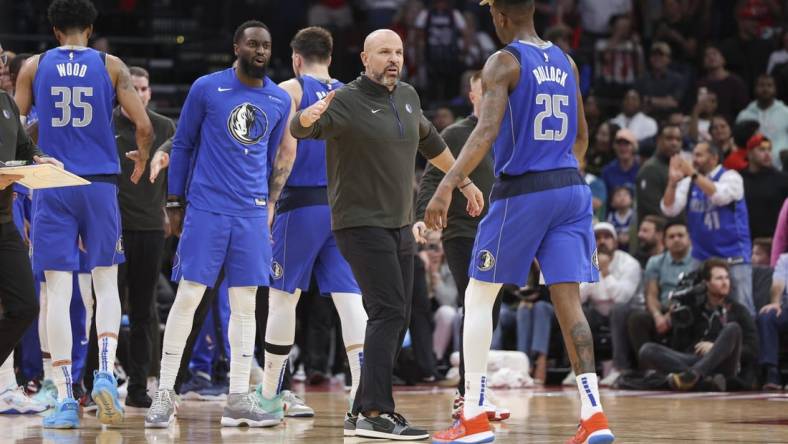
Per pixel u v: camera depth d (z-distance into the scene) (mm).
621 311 28250
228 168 15883
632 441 13805
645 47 44156
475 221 17375
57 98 16453
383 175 14281
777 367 27188
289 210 16422
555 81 12617
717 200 27828
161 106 42969
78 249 16594
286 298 16469
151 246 19641
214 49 45906
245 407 16141
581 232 12648
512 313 30438
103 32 46000
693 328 27125
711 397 23766
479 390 12766
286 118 16391
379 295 14180
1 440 14234
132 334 19812
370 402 14008
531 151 12516
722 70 39594
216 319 23516
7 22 43875
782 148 35875
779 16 42344
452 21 41781
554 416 18156
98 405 15875
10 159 15789
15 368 23516
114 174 16703
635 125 37219
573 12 42875
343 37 43250
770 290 27828
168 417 15992
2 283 15562
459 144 17812
